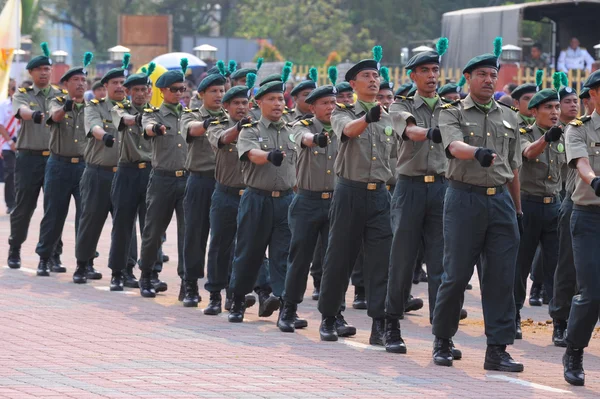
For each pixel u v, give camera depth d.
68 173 19.45
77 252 18.91
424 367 12.51
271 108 15.02
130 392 10.80
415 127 12.90
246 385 11.23
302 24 63.94
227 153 15.81
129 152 18.03
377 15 65.81
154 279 18.25
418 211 13.55
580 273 11.80
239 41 50.31
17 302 16.58
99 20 73.75
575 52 33.50
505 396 11.09
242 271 15.31
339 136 13.38
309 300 17.84
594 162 11.99
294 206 14.66
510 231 12.40
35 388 10.93
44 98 20.25
